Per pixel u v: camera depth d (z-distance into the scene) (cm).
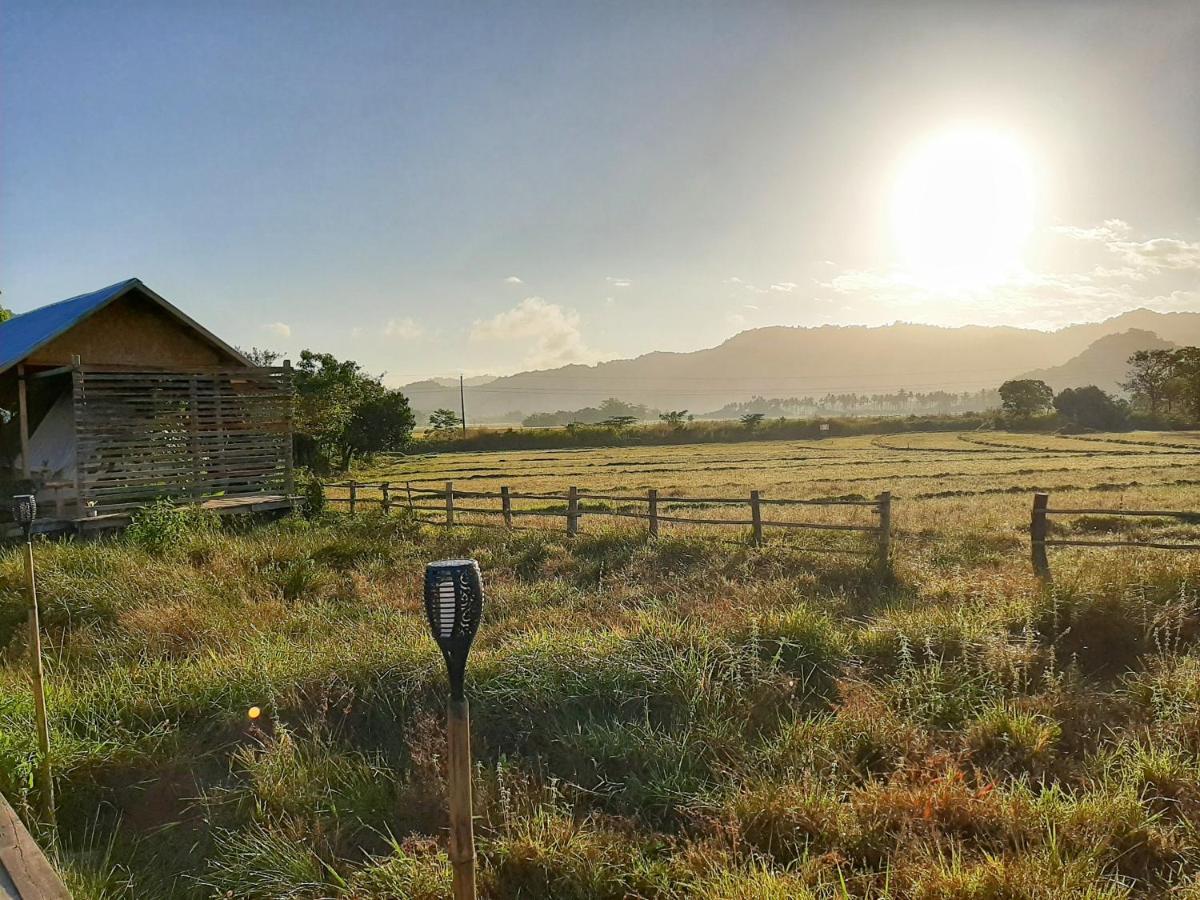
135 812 504
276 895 415
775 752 496
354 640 721
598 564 1181
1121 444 5947
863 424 9100
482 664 606
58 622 891
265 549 1205
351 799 487
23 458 1582
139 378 1653
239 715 571
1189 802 422
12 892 347
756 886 364
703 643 618
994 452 5247
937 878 365
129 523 1565
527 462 5512
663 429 8512
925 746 493
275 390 1859
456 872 247
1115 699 551
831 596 943
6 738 514
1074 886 355
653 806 473
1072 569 857
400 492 3212
